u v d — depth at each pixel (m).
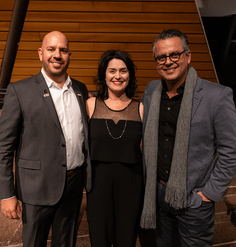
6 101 1.12
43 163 1.16
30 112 1.12
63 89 1.21
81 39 3.14
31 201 1.17
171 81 1.16
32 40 3.11
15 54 3.23
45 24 3.03
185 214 1.19
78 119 1.24
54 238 1.34
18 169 1.18
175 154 1.14
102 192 1.28
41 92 1.15
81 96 1.30
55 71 1.15
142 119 1.40
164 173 1.25
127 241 1.28
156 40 1.13
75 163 1.24
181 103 1.14
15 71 3.26
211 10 4.86
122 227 1.29
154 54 1.15
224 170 1.08
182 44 1.08
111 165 1.28
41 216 1.21
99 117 1.34
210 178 1.14
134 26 3.10
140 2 2.98
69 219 1.34
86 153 1.30
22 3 2.94
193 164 1.14
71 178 1.25
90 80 3.36
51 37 1.13
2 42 3.13
